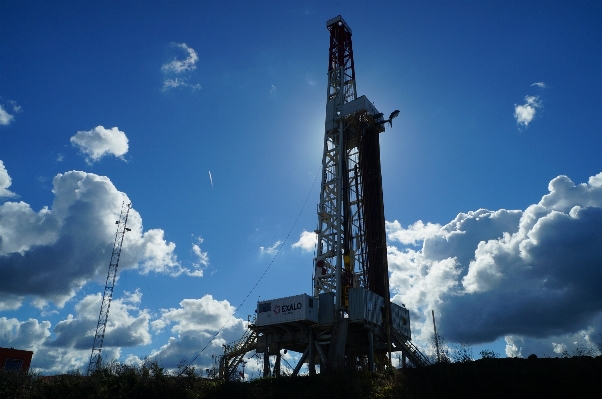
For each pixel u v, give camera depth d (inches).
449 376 1493.6
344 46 3243.1
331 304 2426.2
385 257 2623.0
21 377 1903.3
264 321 2449.6
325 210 2790.4
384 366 2544.3
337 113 2994.6
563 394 1300.4
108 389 1745.8
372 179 2787.9
